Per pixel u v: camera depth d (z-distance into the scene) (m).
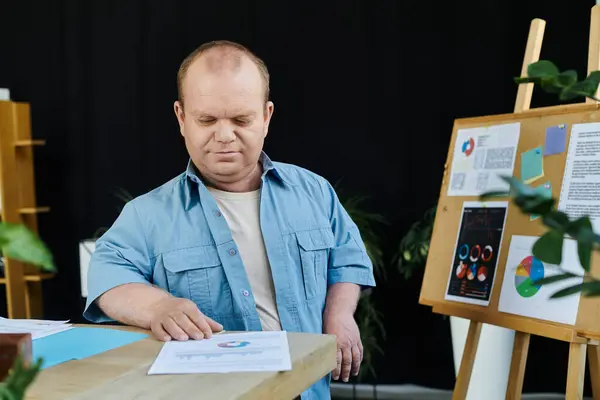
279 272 1.69
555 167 2.17
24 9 4.57
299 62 4.06
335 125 4.01
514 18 3.64
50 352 1.26
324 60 4.02
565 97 0.66
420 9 3.83
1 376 1.01
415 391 3.88
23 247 0.53
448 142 3.80
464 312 2.35
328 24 4.00
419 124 3.86
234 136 1.59
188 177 1.71
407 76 3.87
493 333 3.07
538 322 2.09
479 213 2.39
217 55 1.60
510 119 2.37
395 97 3.90
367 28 3.93
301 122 4.07
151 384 1.06
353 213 3.71
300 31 4.05
